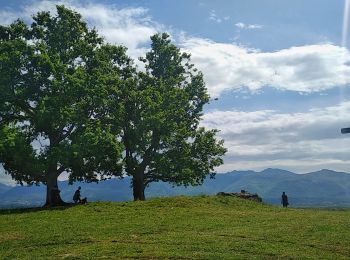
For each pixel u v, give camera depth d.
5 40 53.47
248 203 47.44
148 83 63.31
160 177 61.66
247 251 21.66
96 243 24.83
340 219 33.06
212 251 21.73
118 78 57.28
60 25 54.59
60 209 42.50
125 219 34.28
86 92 49.84
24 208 45.59
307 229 27.91
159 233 27.75
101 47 57.84
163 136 57.72
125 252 21.86
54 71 49.59
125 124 58.59
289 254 20.88
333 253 21.39
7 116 50.81
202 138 62.28
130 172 59.94
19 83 50.09
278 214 37.38
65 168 49.75
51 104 47.66
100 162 49.69
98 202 44.97
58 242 25.62
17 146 45.44
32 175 49.03
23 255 22.67
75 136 49.19
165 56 66.06
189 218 34.50
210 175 63.22
